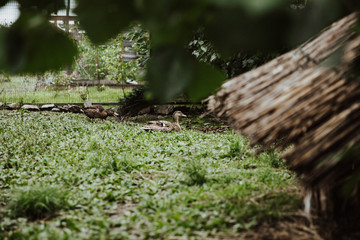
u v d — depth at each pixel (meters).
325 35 1.30
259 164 5.60
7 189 4.71
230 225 3.22
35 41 0.44
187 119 12.18
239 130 2.19
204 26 0.40
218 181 4.64
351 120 2.06
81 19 0.43
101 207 3.87
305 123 2.07
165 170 5.64
